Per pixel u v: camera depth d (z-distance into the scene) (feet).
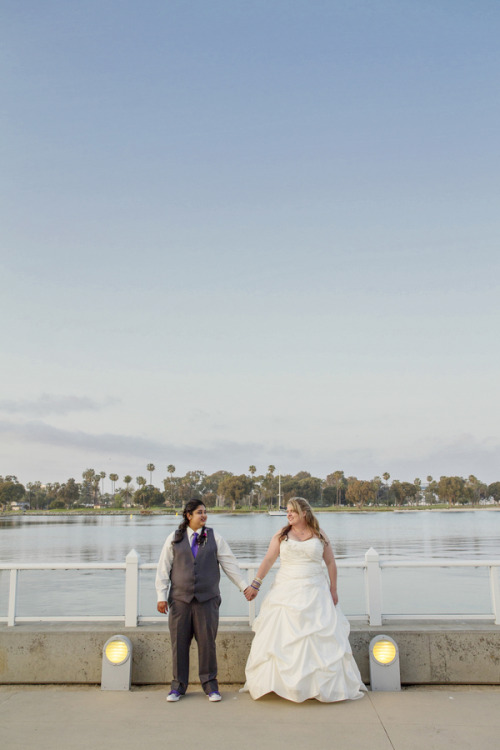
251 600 21.44
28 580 24.13
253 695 20.13
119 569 23.79
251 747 16.34
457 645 22.25
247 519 609.83
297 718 18.47
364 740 16.75
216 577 21.04
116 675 21.71
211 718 18.56
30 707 19.74
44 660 22.62
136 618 23.43
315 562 21.21
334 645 20.24
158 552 187.73
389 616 23.70
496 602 23.38
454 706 19.52
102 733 17.40
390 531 325.83
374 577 23.45
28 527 477.36
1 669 22.65
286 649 20.04
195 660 22.52
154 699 20.51
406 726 17.76
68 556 168.14
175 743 16.65
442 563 23.57
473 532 309.01
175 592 20.68
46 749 16.28
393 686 21.43
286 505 21.90
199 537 21.11
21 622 23.94
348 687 20.15
